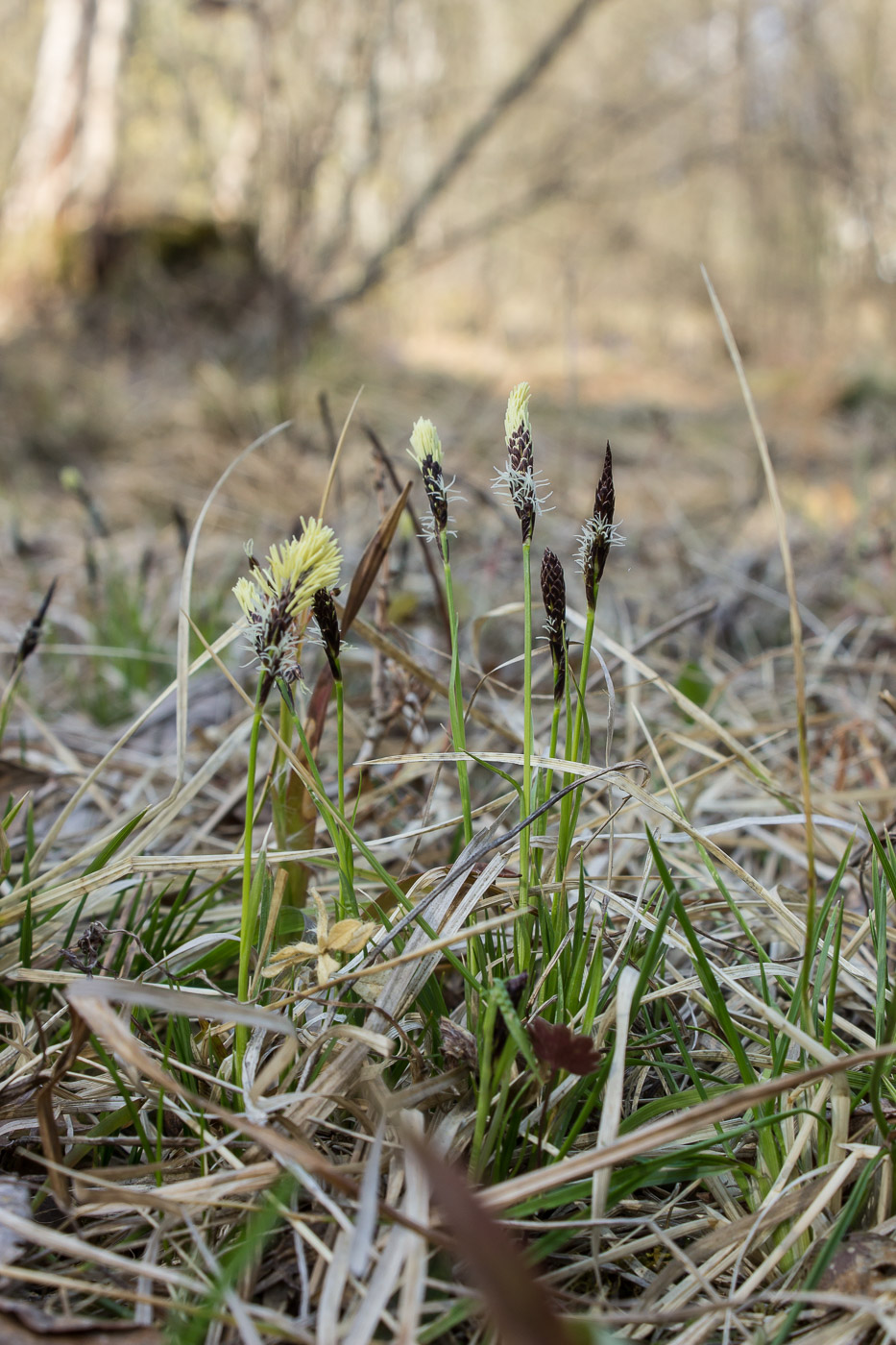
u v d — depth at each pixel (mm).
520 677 532
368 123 1598
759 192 2721
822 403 1970
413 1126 264
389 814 385
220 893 374
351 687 542
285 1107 274
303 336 1619
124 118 1936
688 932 285
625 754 432
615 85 2795
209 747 457
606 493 272
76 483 567
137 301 1763
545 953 291
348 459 1210
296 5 1507
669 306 3250
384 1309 254
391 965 275
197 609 675
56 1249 261
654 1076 310
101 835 393
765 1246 272
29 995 332
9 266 1822
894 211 2234
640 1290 270
